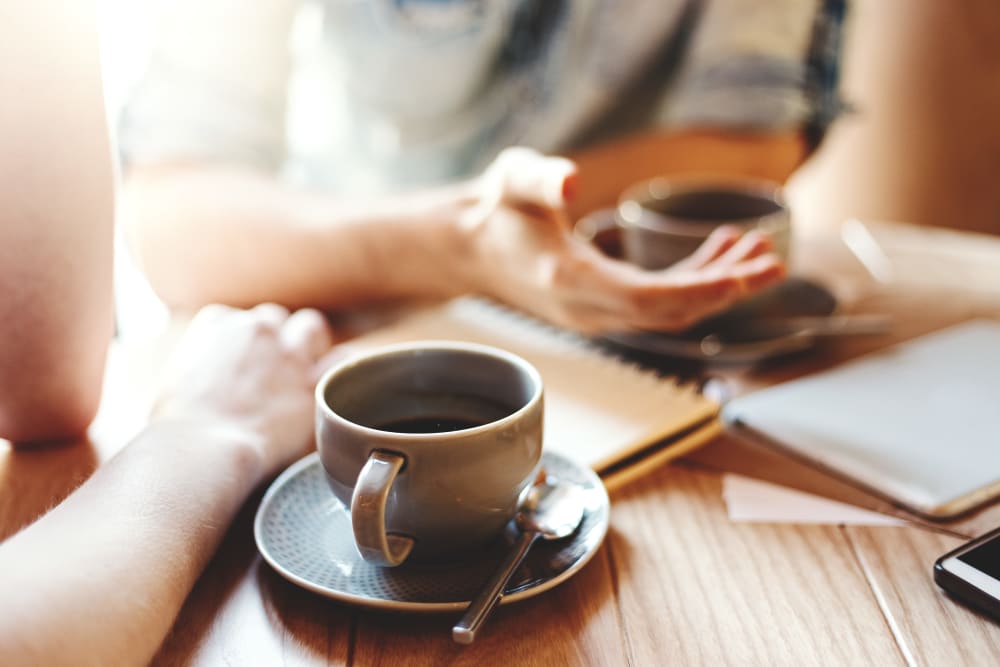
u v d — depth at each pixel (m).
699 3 1.13
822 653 0.57
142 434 0.65
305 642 0.57
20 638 0.51
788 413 0.74
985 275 0.96
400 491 0.58
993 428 0.72
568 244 0.80
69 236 0.64
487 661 0.56
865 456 0.69
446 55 1.13
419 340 0.83
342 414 0.62
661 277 0.76
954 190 1.73
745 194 0.89
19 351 0.65
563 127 1.21
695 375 0.80
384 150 1.23
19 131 0.61
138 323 1.03
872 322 0.86
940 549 0.63
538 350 0.82
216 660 0.56
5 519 0.63
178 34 0.98
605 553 0.63
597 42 1.15
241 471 0.64
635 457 0.70
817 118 1.11
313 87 1.22
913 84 1.71
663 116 1.19
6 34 0.60
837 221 1.87
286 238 0.90
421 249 0.87
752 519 0.65
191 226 0.92
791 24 1.07
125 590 0.55
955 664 0.56
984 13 1.60
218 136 0.98
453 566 0.60
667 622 0.58
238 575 0.61
